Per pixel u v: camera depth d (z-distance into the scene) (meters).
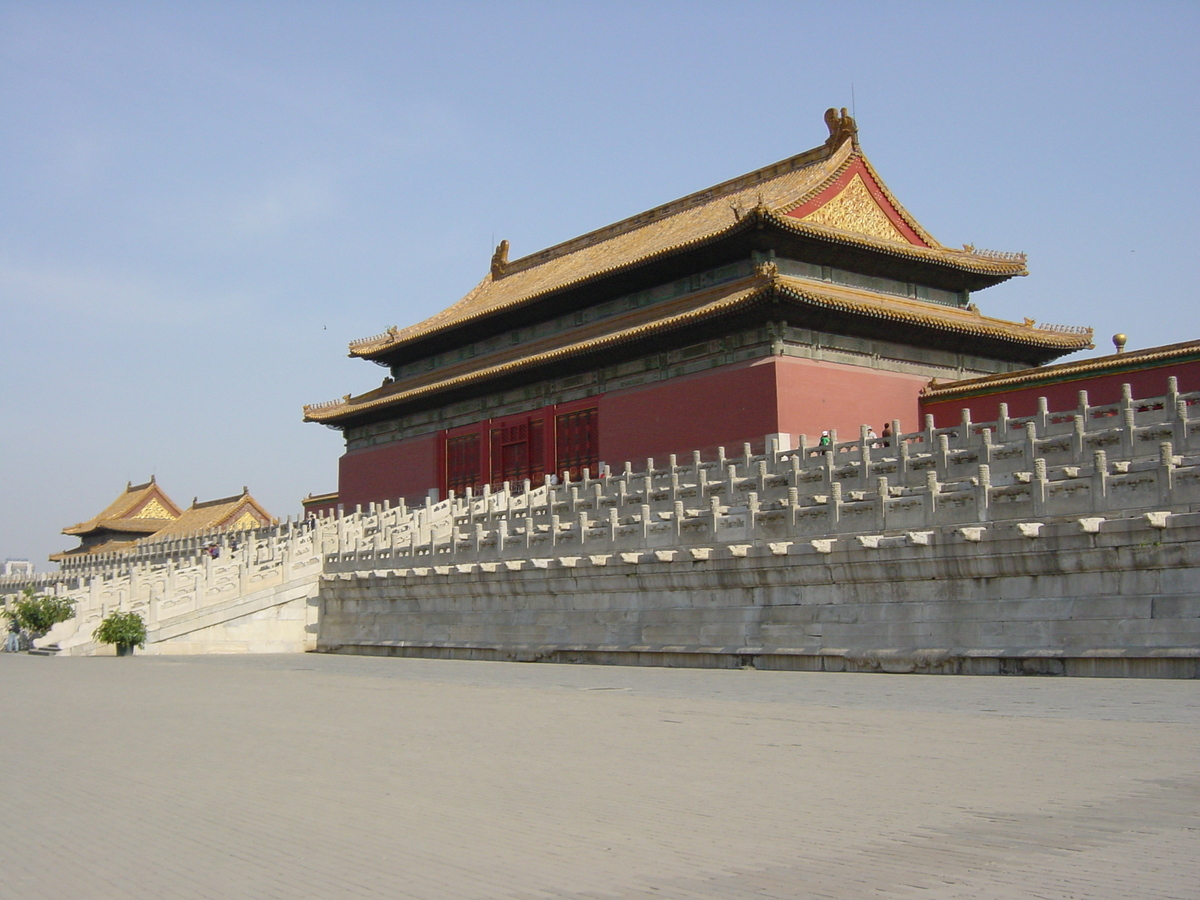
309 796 14.04
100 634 46.38
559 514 46.16
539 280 82.12
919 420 62.03
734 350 60.16
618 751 16.80
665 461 62.47
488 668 35.31
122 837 12.16
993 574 26.42
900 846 10.73
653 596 34.06
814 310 57.88
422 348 84.06
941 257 65.00
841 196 64.44
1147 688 21.62
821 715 19.92
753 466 41.44
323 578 50.38
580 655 36.03
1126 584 24.36
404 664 38.72
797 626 30.17
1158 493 25.58
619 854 10.77
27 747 18.94
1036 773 13.94
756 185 72.06
